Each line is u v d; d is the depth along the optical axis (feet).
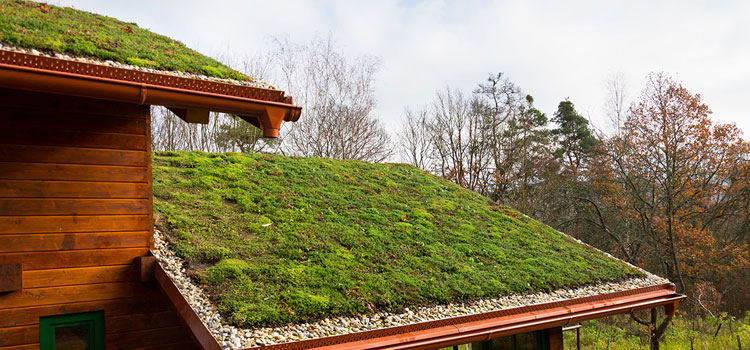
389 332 16.76
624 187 68.59
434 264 23.90
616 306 24.18
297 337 15.07
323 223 25.98
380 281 20.33
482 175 87.45
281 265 19.84
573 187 76.59
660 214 67.00
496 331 19.24
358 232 25.84
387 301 18.83
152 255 18.29
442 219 31.63
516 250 28.86
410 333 17.28
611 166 69.31
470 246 27.63
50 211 16.65
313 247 22.53
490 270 24.73
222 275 17.76
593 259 30.45
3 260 15.80
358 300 18.31
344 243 23.98
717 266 66.54
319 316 16.76
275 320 15.67
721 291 69.41
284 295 17.20
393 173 40.42
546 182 84.23
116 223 17.87
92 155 17.49
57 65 13.11
